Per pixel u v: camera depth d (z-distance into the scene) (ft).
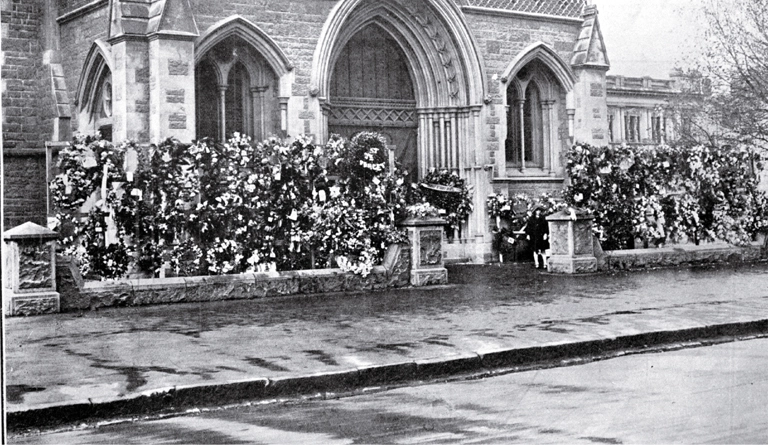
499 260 83.87
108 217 58.90
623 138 99.30
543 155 90.99
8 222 80.79
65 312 48.85
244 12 73.51
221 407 29.22
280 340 38.52
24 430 26.32
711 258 78.59
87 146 54.60
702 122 97.09
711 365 34.47
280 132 75.31
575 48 90.63
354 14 80.18
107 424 27.14
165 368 32.32
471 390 30.96
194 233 55.83
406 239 61.36
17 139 83.15
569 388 30.63
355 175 60.18
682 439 23.15
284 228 57.82
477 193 84.17
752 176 83.56
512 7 87.25
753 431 23.84
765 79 93.35
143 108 69.31
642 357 36.94
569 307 48.60
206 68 73.82
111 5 70.33
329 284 57.82
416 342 37.55
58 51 83.15
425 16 84.12
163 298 52.31
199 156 55.57
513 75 86.74
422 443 23.66
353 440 24.25
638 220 76.54
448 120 85.66
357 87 84.23
